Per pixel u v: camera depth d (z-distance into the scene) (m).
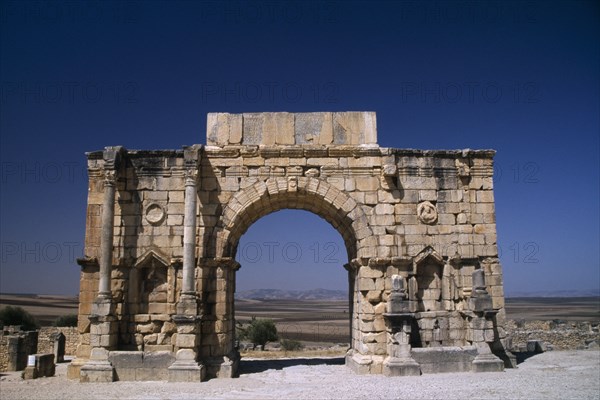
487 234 24.17
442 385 18.95
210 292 22.97
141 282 23.38
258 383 20.31
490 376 20.83
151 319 22.89
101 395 18.02
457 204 24.33
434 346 23.16
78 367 22.19
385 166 23.67
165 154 23.98
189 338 21.30
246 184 23.84
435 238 23.94
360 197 23.98
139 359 21.45
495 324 23.50
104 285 22.12
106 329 21.67
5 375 28.17
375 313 23.09
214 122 24.52
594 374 21.27
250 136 24.45
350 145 24.31
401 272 23.41
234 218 23.48
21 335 32.84
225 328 22.89
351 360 23.95
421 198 24.17
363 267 23.42
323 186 23.89
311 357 31.41
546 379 20.02
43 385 20.52
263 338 58.09
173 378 20.70
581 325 47.00
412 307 23.22
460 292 23.66
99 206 23.72
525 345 34.34
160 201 23.70
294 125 24.58
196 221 23.22
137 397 17.59
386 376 21.50
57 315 106.44
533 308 176.50
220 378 21.58
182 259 23.14
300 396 17.34
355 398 16.80
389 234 23.75
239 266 24.95
